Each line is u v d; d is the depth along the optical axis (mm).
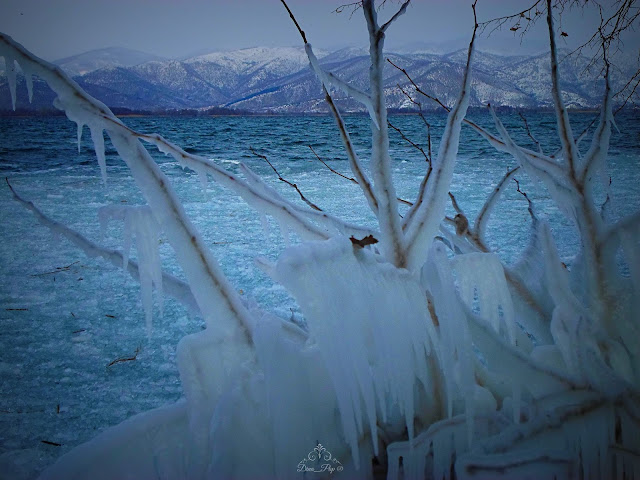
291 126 35969
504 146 2279
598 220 2213
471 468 1677
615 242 2158
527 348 2451
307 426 1770
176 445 1765
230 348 1890
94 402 2992
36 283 5180
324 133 27953
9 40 1732
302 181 12328
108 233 7340
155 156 17578
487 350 1865
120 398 3041
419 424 2027
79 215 8469
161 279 2078
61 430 2699
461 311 1842
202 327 4098
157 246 2045
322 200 9852
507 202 9461
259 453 1688
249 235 7074
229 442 1646
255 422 1727
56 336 3924
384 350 1767
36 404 2961
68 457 1576
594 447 1850
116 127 1854
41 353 3637
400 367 1810
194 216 8273
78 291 4945
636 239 2107
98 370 3393
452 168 2107
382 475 1956
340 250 1717
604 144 2236
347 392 1645
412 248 2059
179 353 1812
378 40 1898
